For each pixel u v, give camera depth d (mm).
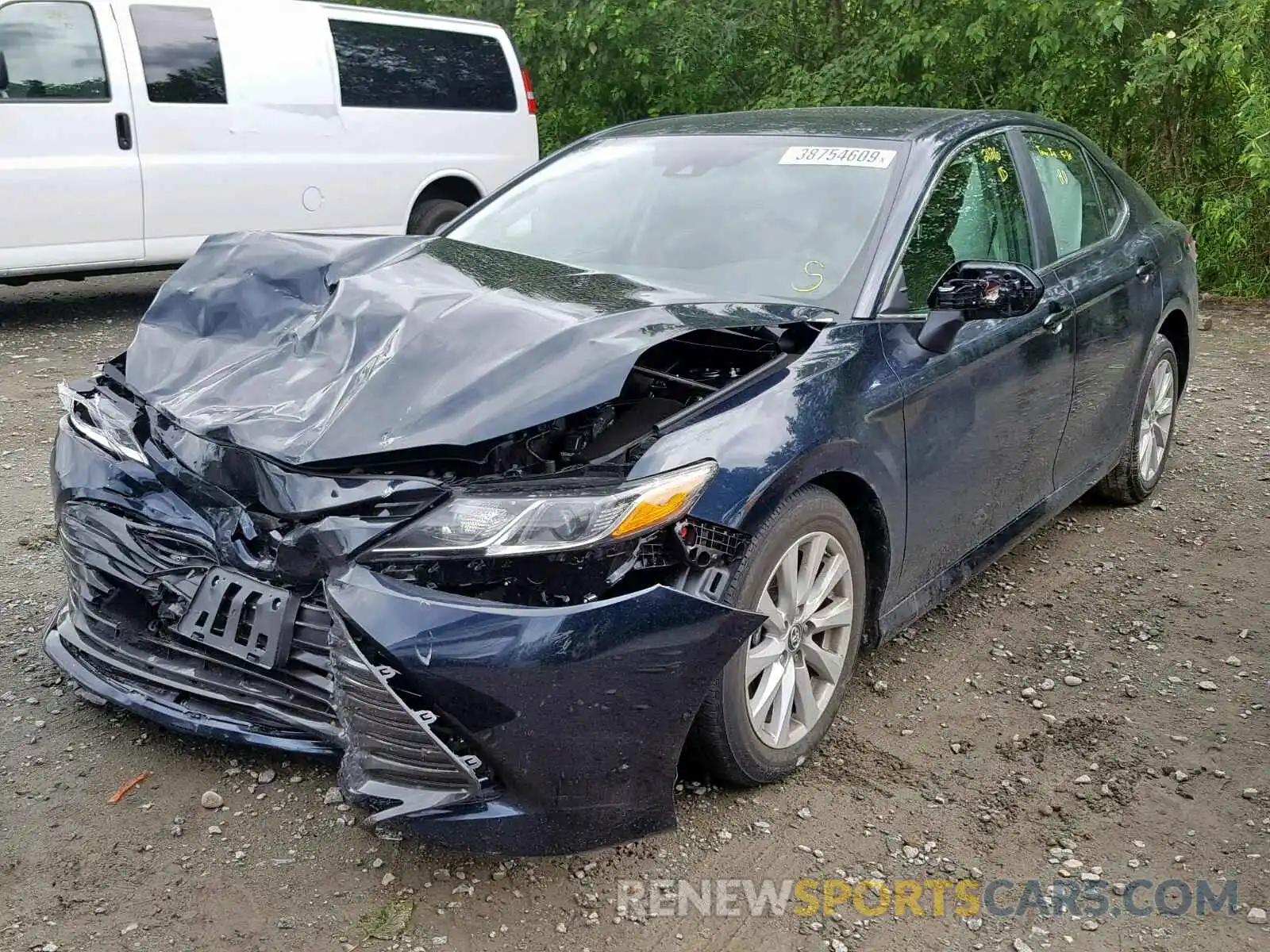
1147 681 3672
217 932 2398
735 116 4297
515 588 2412
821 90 10930
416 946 2383
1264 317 9555
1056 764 3184
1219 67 9242
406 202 9258
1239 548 4793
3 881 2516
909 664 3719
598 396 2539
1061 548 4754
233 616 2680
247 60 8242
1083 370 4250
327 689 2588
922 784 3059
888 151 3713
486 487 2477
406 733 2375
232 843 2670
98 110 7586
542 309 2895
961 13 10195
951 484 3475
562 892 2568
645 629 2426
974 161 3906
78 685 3086
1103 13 9297
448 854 2662
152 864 2590
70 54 7480
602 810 2469
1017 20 9859
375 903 2502
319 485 2492
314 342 2898
